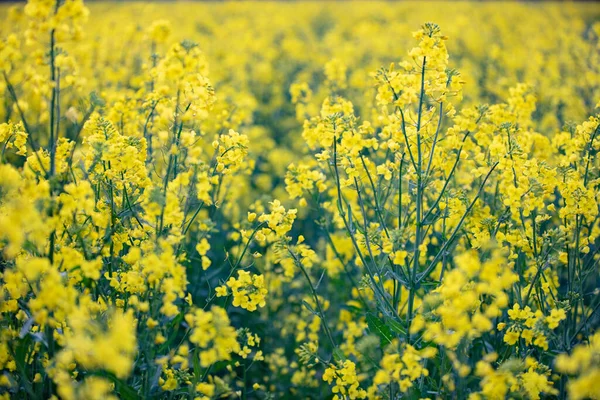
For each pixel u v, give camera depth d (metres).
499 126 3.87
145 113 3.99
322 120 3.41
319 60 8.92
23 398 3.08
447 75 3.38
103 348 2.21
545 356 3.54
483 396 2.64
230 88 6.82
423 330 3.23
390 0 18.30
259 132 6.55
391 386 3.02
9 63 2.80
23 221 2.47
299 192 3.79
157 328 2.85
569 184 3.39
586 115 6.03
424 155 3.61
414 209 3.59
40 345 3.11
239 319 4.51
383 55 8.95
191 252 4.04
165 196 2.84
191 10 14.84
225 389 3.01
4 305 2.91
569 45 8.75
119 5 14.82
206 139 5.46
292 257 3.45
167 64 2.96
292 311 4.80
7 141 3.41
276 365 4.27
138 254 2.77
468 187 4.01
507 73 7.97
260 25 12.22
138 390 3.03
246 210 5.73
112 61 6.99
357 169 3.46
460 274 2.56
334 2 18.30
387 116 3.56
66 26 2.73
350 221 3.38
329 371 3.16
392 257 3.10
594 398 2.70
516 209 3.31
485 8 14.24
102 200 3.26
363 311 3.93
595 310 3.46
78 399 2.42
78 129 2.99
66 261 2.73
